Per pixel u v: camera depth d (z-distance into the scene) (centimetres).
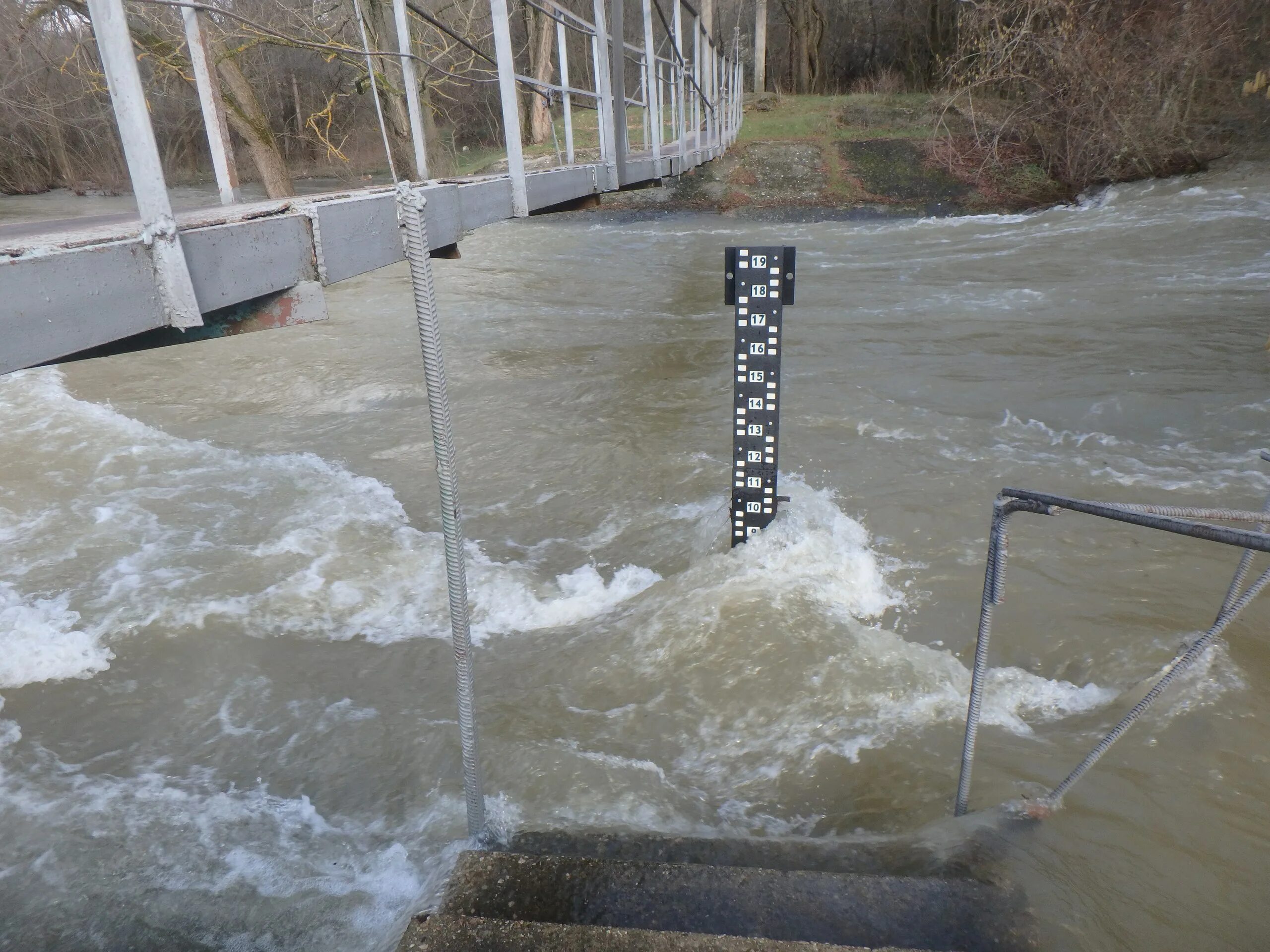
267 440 733
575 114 2780
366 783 355
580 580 509
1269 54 1692
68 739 392
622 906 226
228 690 420
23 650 448
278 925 291
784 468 613
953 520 531
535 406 780
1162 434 656
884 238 1617
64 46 1036
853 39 3438
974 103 2108
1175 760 309
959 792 272
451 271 1436
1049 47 1825
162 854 325
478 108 2820
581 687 398
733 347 950
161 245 212
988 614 231
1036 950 215
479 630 468
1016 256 1341
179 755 380
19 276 174
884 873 255
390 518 588
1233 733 324
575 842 282
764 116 2352
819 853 268
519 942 206
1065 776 306
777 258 468
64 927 294
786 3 3066
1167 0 1728
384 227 347
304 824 336
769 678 386
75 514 603
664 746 358
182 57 1120
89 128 1195
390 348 981
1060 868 250
